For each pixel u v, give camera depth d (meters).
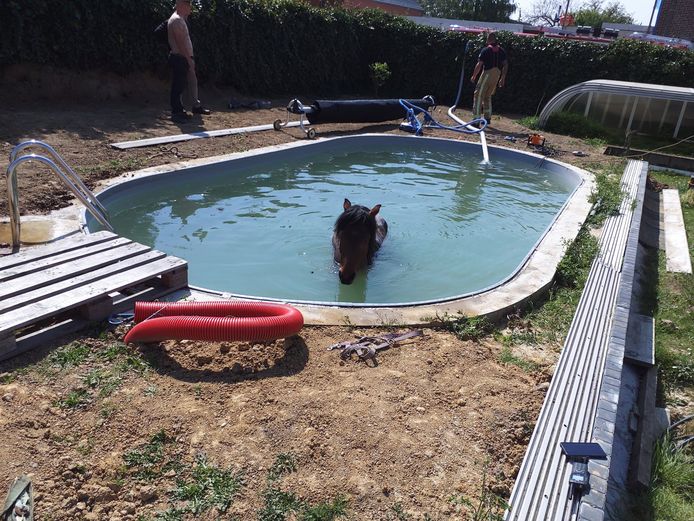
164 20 14.41
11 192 5.45
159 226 7.41
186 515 2.74
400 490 3.00
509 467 3.26
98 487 2.84
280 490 2.93
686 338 5.64
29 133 10.12
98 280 4.55
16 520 2.58
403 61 20.44
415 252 7.14
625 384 4.80
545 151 13.16
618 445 4.06
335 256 6.55
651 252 8.05
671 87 15.39
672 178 12.77
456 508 2.91
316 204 8.75
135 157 9.51
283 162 11.05
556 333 4.92
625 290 5.72
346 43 20.03
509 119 17.92
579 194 9.44
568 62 18.06
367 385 3.88
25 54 12.18
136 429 3.29
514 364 4.36
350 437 3.35
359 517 2.80
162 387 3.71
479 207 9.20
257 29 16.95
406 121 15.67
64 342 4.10
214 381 3.81
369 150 12.98
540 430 3.45
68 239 5.37
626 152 14.01
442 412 3.67
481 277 6.48
